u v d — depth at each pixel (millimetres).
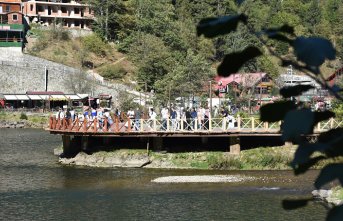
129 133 43906
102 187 36031
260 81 88750
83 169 42969
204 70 92188
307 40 3100
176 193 34031
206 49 127688
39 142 64500
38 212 29391
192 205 30781
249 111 73438
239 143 43656
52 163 46219
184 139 46469
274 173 40656
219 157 43094
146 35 128750
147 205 30953
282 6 156375
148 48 123500
